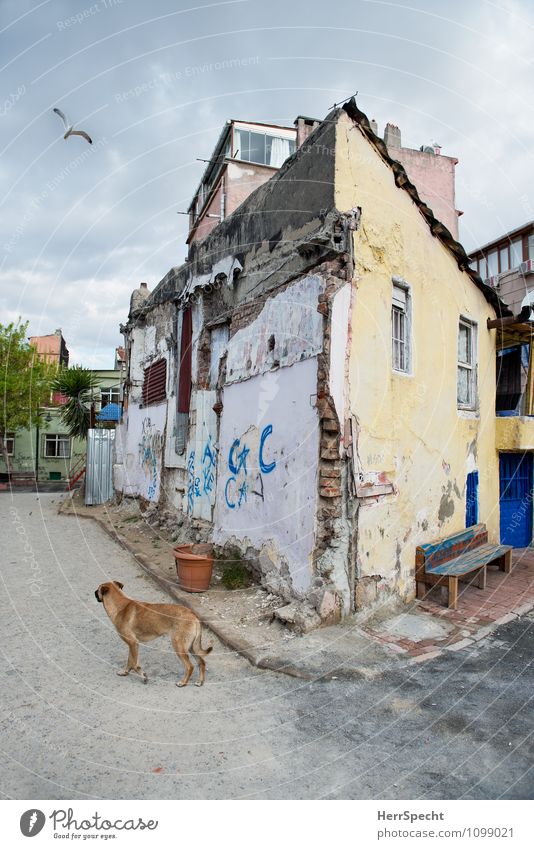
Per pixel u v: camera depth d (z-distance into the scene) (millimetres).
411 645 5441
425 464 7410
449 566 7137
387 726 3951
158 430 12195
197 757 3543
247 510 7344
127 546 9828
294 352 6441
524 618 6371
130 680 4656
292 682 4613
